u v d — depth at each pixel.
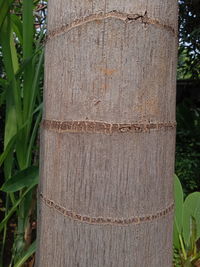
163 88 0.54
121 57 0.51
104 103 0.51
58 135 0.55
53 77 0.56
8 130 1.11
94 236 0.52
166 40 0.54
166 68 0.54
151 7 0.52
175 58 0.57
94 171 0.52
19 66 1.14
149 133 0.52
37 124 1.14
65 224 0.54
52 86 0.56
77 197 0.53
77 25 0.52
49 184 0.57
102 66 0.51
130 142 0.51
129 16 0.50
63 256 0.54
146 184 0.53
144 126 0.52
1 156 1.03
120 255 0.52
